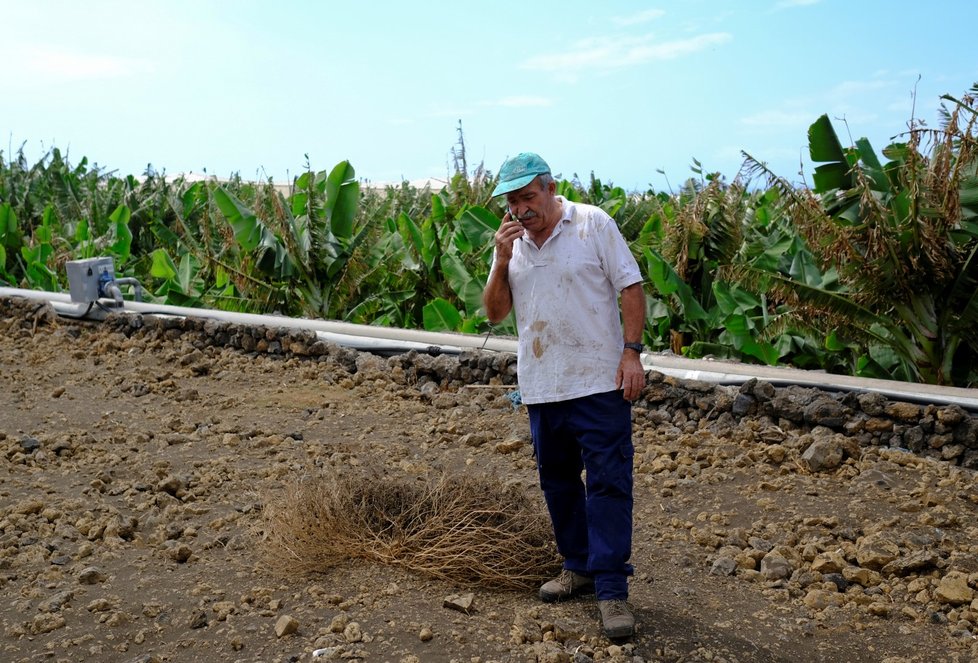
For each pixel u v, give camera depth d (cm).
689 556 476
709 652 370
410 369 829
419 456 646
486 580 421
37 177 2203
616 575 372
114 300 1023
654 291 1106
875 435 620
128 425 707
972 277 774
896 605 424
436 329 1011
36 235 1605
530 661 356
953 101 714
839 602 425
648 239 1163
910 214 758
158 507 540
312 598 413
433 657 359
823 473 583
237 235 1198
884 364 891
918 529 494
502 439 671
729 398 671
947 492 539
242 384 835
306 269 1258
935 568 449
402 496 470
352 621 388
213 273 1423
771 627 401
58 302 1045
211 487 570
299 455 640
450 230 1316
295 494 472
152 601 413
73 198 2055
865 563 454
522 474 604
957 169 723
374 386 814
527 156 363
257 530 491
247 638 379
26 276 1473
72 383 841
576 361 368
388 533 453
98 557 465
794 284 832
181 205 1720
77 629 390
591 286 368
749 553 469
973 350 820
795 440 624
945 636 395
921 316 808
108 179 2262
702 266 1092
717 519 520
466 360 800
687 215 1041
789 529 502
